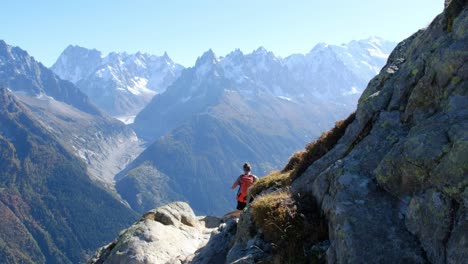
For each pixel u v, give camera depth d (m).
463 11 13.91
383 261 9.82
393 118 13.94
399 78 15.03
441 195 9.71
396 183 11.20
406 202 10.79
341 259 10.45
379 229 10.52
